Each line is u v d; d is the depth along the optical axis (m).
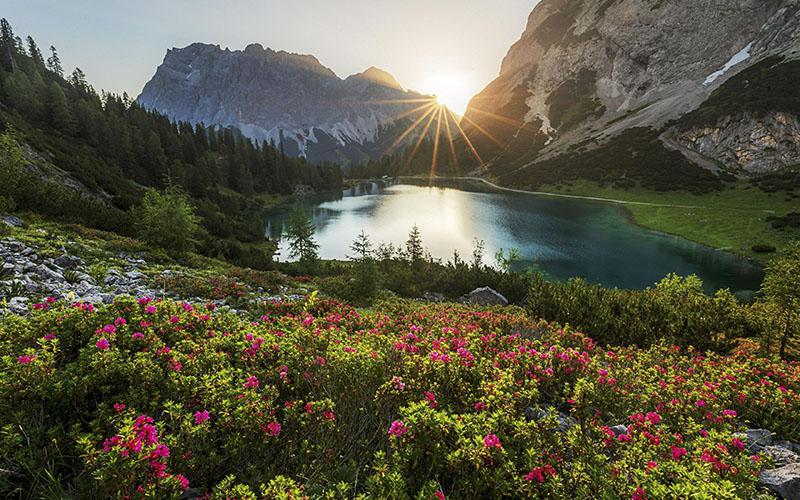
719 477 3.60
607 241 67.75
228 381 3.83
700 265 53.53
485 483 3.04
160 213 21.70
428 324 9.18
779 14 158.88
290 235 56.25
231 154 137.50
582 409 4.90
